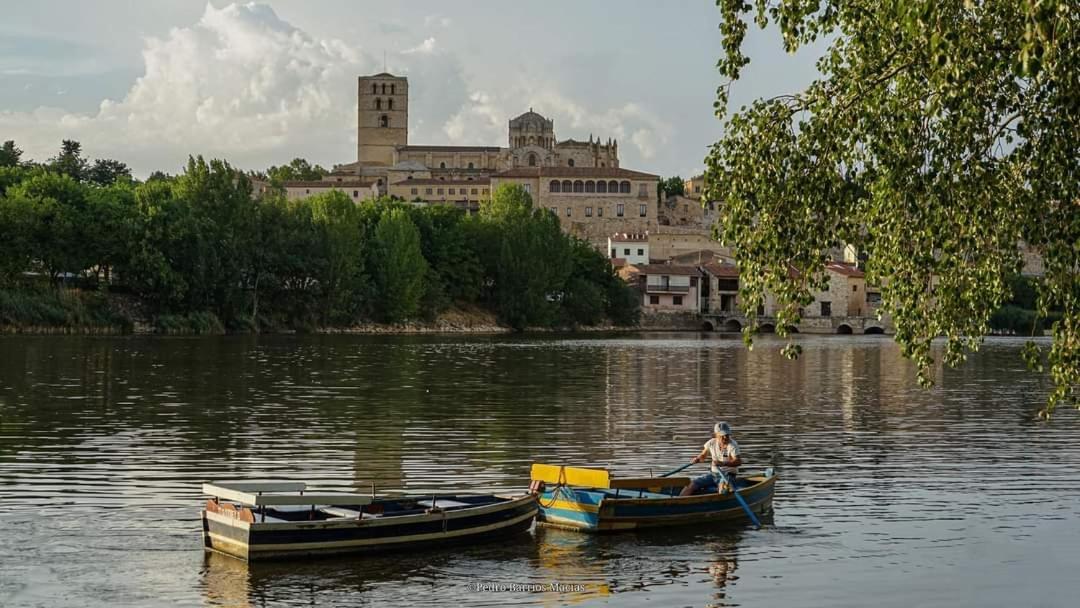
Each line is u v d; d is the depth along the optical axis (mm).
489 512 24312
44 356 81938
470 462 35219
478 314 176875
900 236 18453
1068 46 15359
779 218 18484
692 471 33938
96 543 23844
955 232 18078
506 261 174875
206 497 28812
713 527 26125
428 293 166375
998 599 20859
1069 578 22172
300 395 56500
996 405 54625
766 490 27781
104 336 116000
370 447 38250
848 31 18750
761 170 18359
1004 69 16828
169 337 118062
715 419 47812
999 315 177125
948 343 18812
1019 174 17891
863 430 44188
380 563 22531
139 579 21281
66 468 33125
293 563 22344
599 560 23203
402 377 69875
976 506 28750
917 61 17219
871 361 94812
